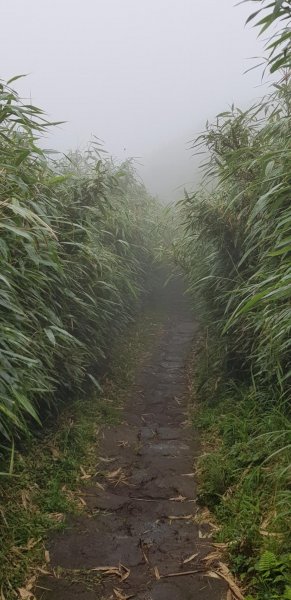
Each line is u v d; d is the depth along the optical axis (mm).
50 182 2918
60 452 3094
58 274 3219
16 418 2031
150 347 5996
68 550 2264
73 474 2904
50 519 2447
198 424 3717
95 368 4586
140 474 3047
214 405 3887
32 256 2408
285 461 2516
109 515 2578
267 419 3018
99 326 4332
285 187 2221
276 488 2375
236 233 3643
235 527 2324
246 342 3617
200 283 4488
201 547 2291
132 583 2062
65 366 3436
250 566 2051
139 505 2689
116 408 4098
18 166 2740
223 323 3973
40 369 2877
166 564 2178
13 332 2131
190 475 3031
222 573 2094
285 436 2705
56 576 2100
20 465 2748
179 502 2723
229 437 3176
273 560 1917
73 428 3396
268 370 2988
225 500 2580
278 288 1874
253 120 3619
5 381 2184
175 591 2006
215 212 3799
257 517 2328
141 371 5152
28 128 2787
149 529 2457
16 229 2064
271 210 2436
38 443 3105
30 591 2004
